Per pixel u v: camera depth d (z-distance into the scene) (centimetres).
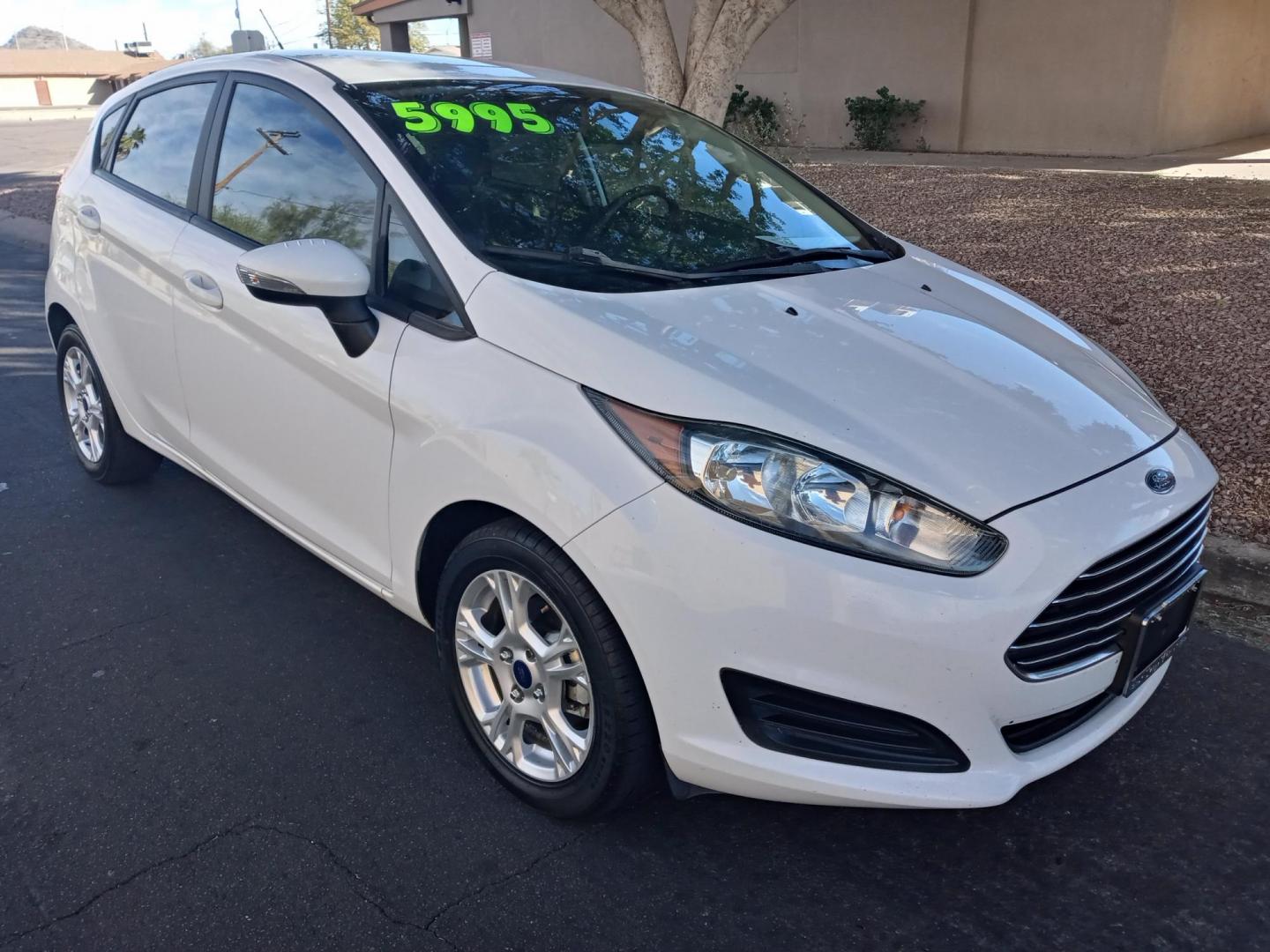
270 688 324
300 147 325
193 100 384
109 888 244
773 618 216
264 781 282
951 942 231
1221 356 578
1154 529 230
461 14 2255
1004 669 215
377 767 288
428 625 293
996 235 908
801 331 264
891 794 220
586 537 229
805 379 241
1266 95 1638
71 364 466
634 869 252
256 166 341
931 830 267
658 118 375
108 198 411
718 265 306
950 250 857
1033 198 1084
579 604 235
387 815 269
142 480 476
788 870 253
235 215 346
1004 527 216
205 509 452
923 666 212
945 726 217
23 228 1261
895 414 234
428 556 282
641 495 225
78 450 476
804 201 374
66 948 227
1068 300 697
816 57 1730
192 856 254
